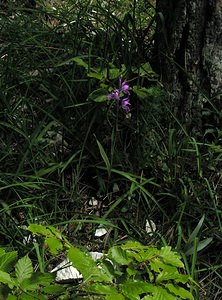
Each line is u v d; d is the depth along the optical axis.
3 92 1.88
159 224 1.69
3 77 1.99
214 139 1.81
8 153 1.74
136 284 1.02
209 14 1.77
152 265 1.07
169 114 1.81
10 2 2.49
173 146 1.75
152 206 1.73
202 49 1.79
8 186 1.60
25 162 1.75
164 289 1.05
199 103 1.81
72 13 2.41
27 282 1.00
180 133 1.80
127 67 1.83
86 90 1.90
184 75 1.82
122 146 1.79
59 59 2.06
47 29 2.33
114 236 1.62
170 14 1.83
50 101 1.95
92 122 1.73
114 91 1.72
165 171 1.73
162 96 1.81
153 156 1.76
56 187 1.73
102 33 2.14
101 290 1.00
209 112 1.80
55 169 1.71
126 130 1.85
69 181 1.79
